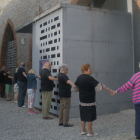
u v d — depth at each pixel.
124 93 7.63
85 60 6.91
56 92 6.96
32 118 6.80
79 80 4.83
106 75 7.26
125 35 7.72
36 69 8.23
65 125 5.73
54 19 7.09
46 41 7.57
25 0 13.95
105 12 7.33
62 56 6.59
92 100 4.80
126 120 6.38
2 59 17.33
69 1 9.74
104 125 5.86
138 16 8.02
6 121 6.45
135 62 7.86
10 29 16.86
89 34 7.02
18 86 8.77
